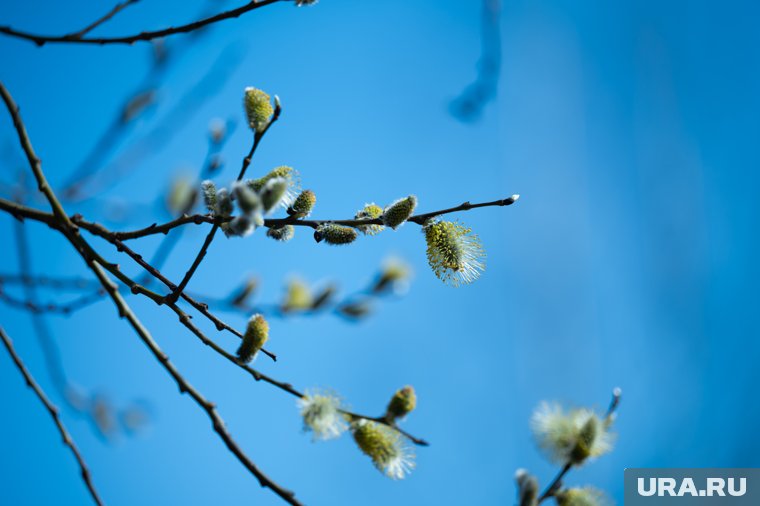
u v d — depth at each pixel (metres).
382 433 1.04
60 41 1.07
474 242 1.05
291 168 1.05
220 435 1.00
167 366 1.02
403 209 1.03
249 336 1.03
